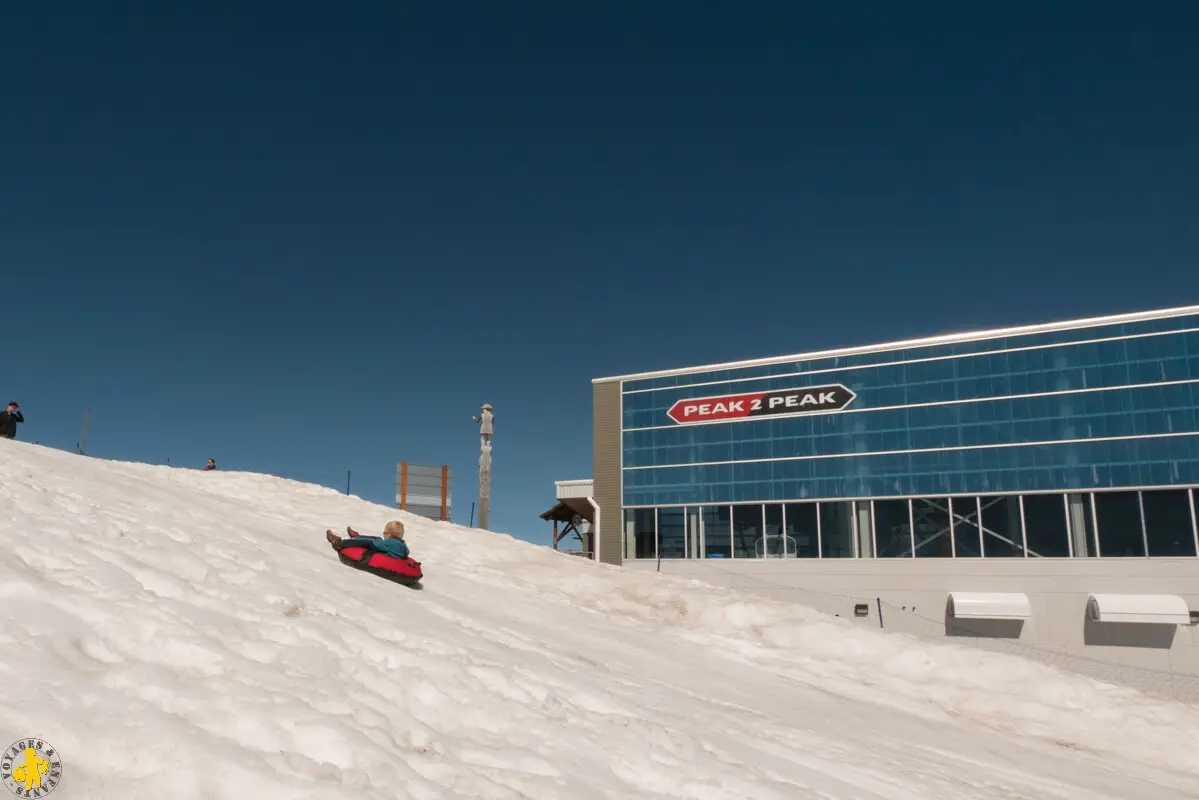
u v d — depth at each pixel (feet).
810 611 58.65
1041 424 112.78
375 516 66.33
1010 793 30.71
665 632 50.14
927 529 116.57
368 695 16.85
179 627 16.53
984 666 52.24
